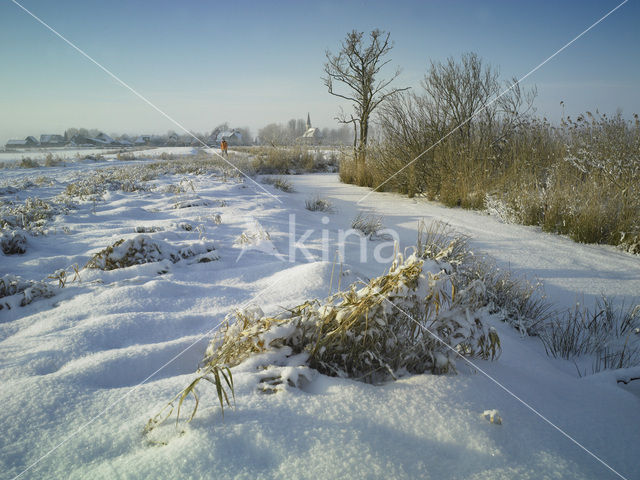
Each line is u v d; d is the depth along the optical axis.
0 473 1.23
